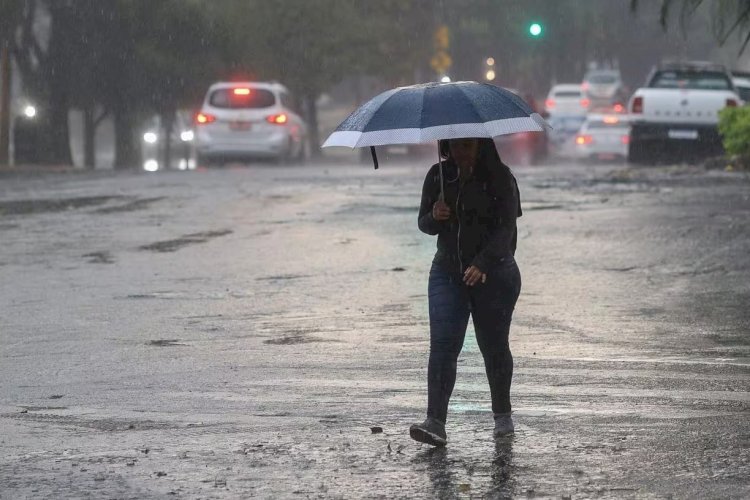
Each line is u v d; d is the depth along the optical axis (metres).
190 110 130.75
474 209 17.34
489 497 15.05
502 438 17.75
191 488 15.59
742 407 19.58
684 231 40.47
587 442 17.47
